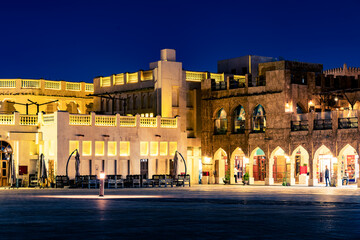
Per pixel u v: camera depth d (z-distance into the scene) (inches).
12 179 2066.9
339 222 668.7
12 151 2255.2
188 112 2667.3
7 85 2861.7
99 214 784.3
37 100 2859.3
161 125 2442.2
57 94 2913.4
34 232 569.3
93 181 2031.3
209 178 2576.3
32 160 2279.8
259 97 2417.6
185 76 2647.6
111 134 2306.8
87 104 3021.7
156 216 750.5
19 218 723.4
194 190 1786.4
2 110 2844.5
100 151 2287.2
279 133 2347.4
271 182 2380.7
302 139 2272.4
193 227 614.2
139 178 2190.0
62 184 2076.8
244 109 2479.1
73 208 910.4
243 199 1207.6
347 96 2495.1
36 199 1219.2
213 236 538.9
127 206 962.1
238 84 2549.2
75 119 2225.6
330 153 2404.0
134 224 644.7
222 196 1352.1
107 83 2878.9
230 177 2514.8
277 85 2351.1
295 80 2404.0
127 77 2770.7
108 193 1563.7
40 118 2271.2
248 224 645.3
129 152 2349.9
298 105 2401.6
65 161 2188.7
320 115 2233.0
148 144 2405.3
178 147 2480.3
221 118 2571.4
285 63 2500.0
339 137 2160.4
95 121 2273.6
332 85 2477.9
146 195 1425.9
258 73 2689.5
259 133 2412.6
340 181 2175.2
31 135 2247.8
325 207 942.4
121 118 2337.6
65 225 634.2
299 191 1676.9
